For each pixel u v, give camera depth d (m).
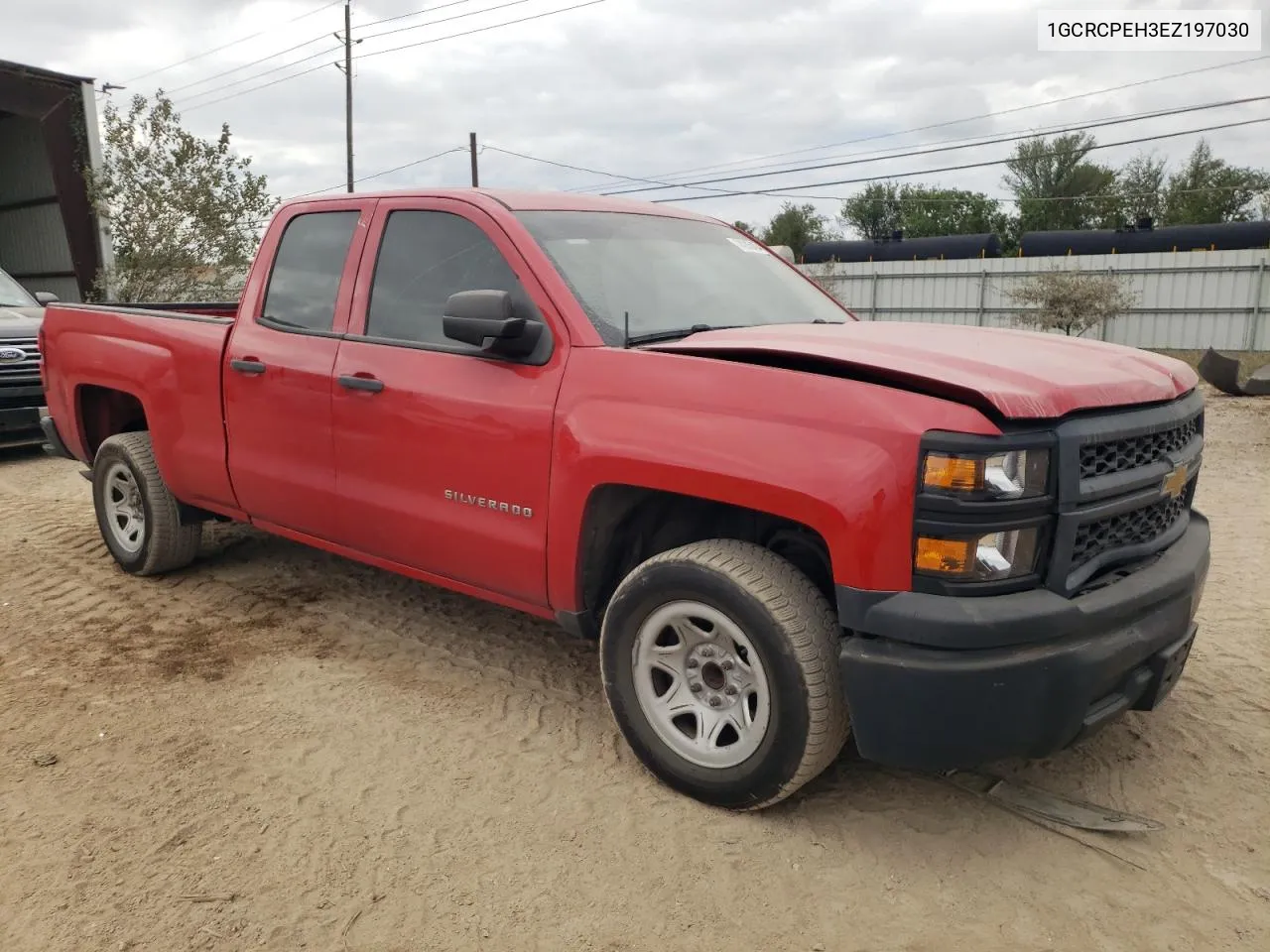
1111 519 2.71
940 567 2.46
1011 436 2.44
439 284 3.62
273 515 4.30
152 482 4.92
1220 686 3.80
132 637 4.36
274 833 2.88
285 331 4.12
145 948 2.40
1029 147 48.75
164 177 15.55
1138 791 3.07
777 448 2.63
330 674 3.97
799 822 2.92
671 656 3.03
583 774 3.20
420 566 3.76
